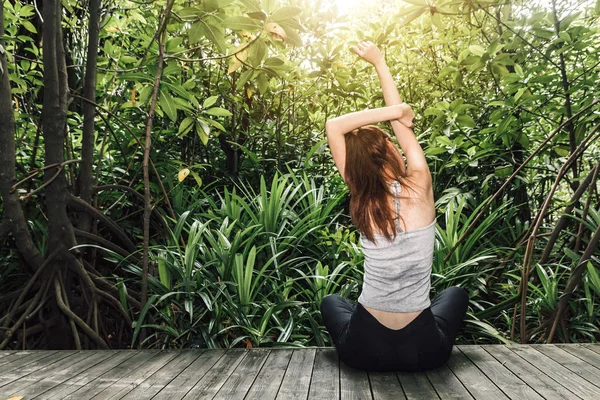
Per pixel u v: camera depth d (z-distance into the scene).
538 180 5.11
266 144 6.17
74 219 4.47
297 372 2.61
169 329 3.43
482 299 4.16
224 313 3.54
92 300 3.99
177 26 4.54
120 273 4.80
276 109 6.32
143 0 4.70
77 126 5.10
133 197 5.09
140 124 5.36
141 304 3.53
